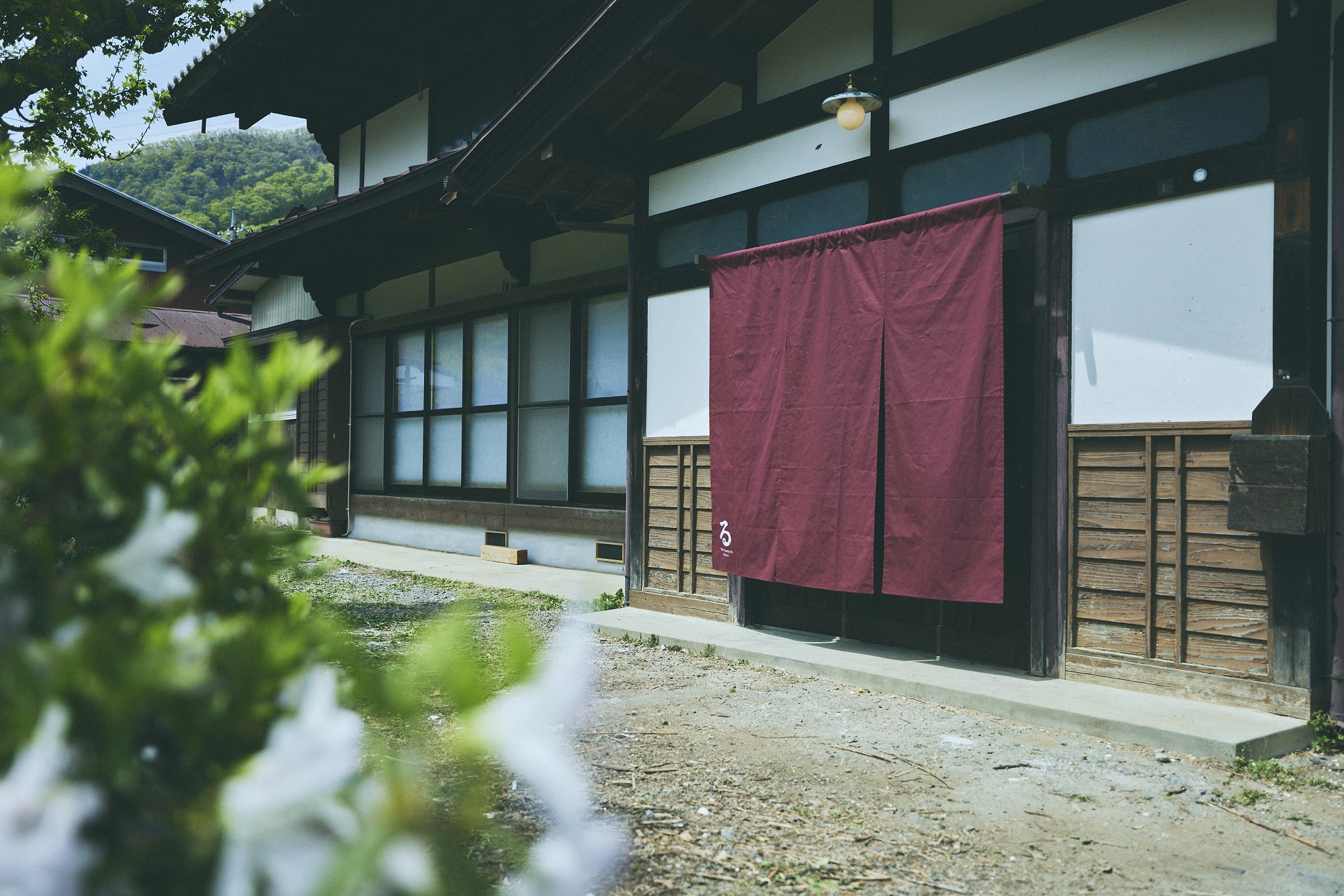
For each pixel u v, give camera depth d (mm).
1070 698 5078
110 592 958
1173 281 5086
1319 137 4625
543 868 854
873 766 4320
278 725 898
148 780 871
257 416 1096
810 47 6949
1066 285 5535
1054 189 5598
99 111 8188
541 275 11516
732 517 7117
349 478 15367
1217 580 4895
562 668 856
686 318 7793
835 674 5930
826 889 3035
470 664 858
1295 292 4617
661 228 8133
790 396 6699
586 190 8625
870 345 6188
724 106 7598
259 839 812
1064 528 5520
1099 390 5387
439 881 837
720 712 5215
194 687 914
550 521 11242
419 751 887
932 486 5797
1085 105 5434
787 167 7055
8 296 1030
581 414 11023
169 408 1059
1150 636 5141
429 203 10891
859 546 6215
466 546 12727
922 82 6238
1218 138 4965
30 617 938
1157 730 4512
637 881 2988
